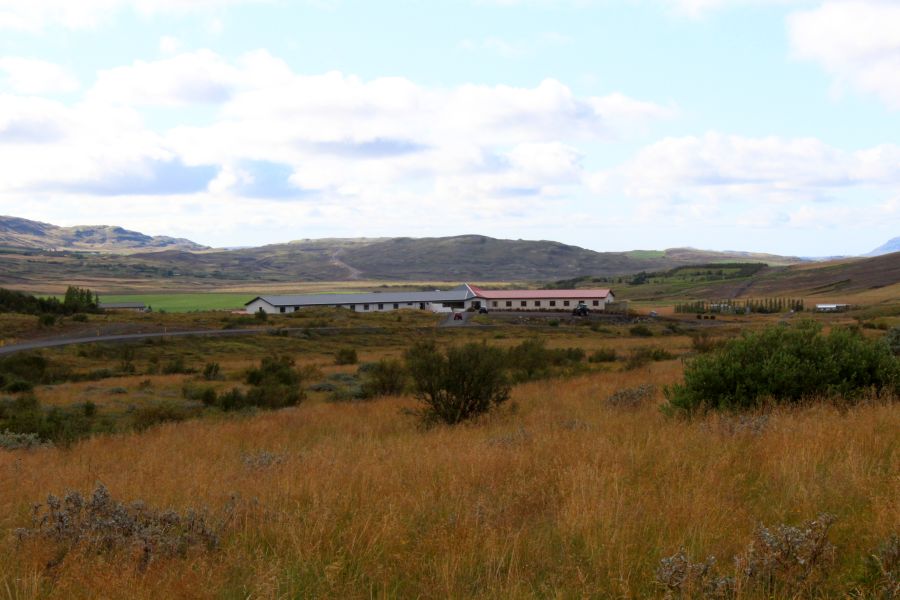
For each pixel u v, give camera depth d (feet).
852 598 14.85
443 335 333.62
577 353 169.99
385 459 34.65
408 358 67.00
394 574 17.74
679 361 135.85
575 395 77.05
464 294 514.68
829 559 16.48
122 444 59.77
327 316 421.59
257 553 19.77
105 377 185.88
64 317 340.59
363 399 104.83
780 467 25.64
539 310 493.36
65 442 63.87
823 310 501.15
